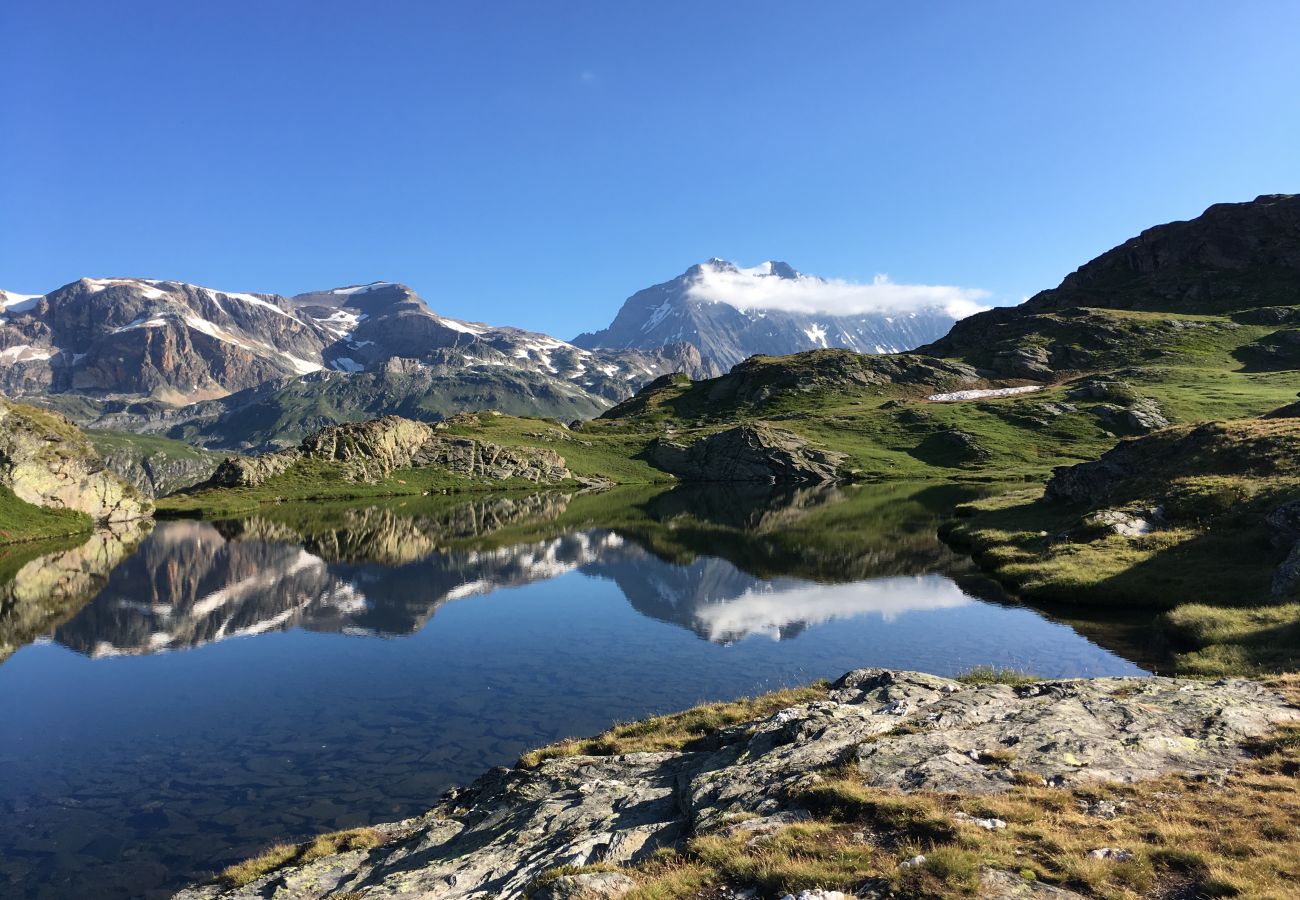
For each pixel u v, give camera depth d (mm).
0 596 57812
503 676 36031
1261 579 37219
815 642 39875
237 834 21172
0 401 97375
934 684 22734
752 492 143000
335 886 16484
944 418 180625
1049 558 50969
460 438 179750
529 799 19359
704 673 35562
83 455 104938
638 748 23188
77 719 31062
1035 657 34156
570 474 178000
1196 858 10633
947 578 53906
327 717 30750
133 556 76312
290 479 149000
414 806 22578
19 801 23406
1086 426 160000
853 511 101125
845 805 13578
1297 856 10445
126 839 20938
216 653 41406
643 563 68188
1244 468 51844
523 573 65000
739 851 12266
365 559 73375
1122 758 15164
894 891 10297
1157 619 35562
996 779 14469
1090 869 10461
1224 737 16016
